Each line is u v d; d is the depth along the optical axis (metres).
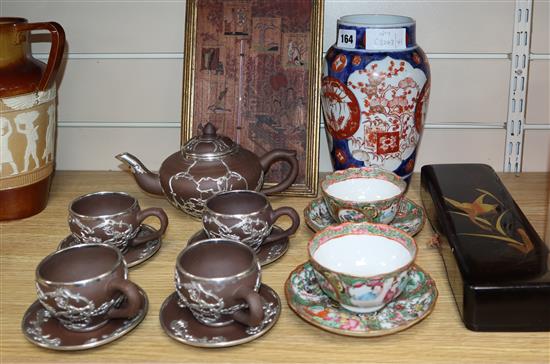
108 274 0.68
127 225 0.84
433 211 0.94
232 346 0.69
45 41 1.16
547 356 0.67
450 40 1.14
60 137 1.22
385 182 0.94
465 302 0.71
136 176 0.99
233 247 0.74
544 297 0.69
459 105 1.18
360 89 0.97
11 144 0.94
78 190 1.13
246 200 0.88
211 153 0.94
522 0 1.12
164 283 0.82
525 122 1.18
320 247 0.77
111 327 0.71
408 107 0.99
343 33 0.99
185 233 0.96
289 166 1.08
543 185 1.13
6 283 0.83
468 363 0.66
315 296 0.76
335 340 0.70
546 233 0.86
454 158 1.21
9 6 1.15
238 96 1.08
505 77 1.16
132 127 1.21
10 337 0.71
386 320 0.70
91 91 1.19
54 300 0.67
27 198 1.00
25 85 0.92
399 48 0.97
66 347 0.68
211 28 1.08
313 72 1.05
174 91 1.19
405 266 0.69
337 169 1.06
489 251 0.77
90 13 1.15
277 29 1.06
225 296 0.67
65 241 0.91
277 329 0.72
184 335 0.69
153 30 1.16
